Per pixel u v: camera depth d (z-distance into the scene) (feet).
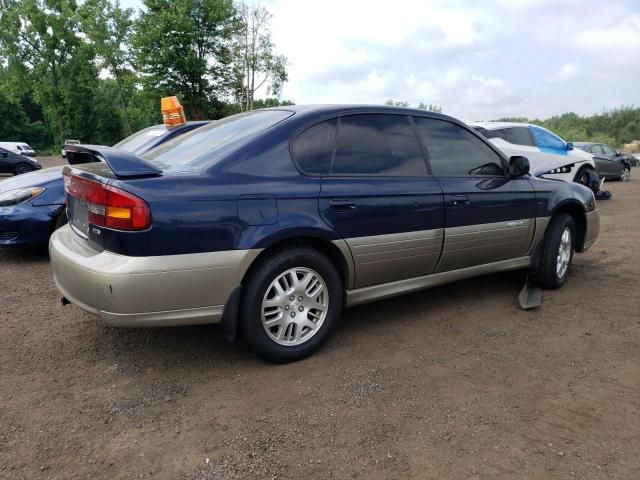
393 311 13.23
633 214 30.71
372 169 11.10
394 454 7.32
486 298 14.32
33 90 136.67
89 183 9.00
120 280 8.30
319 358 10.41
